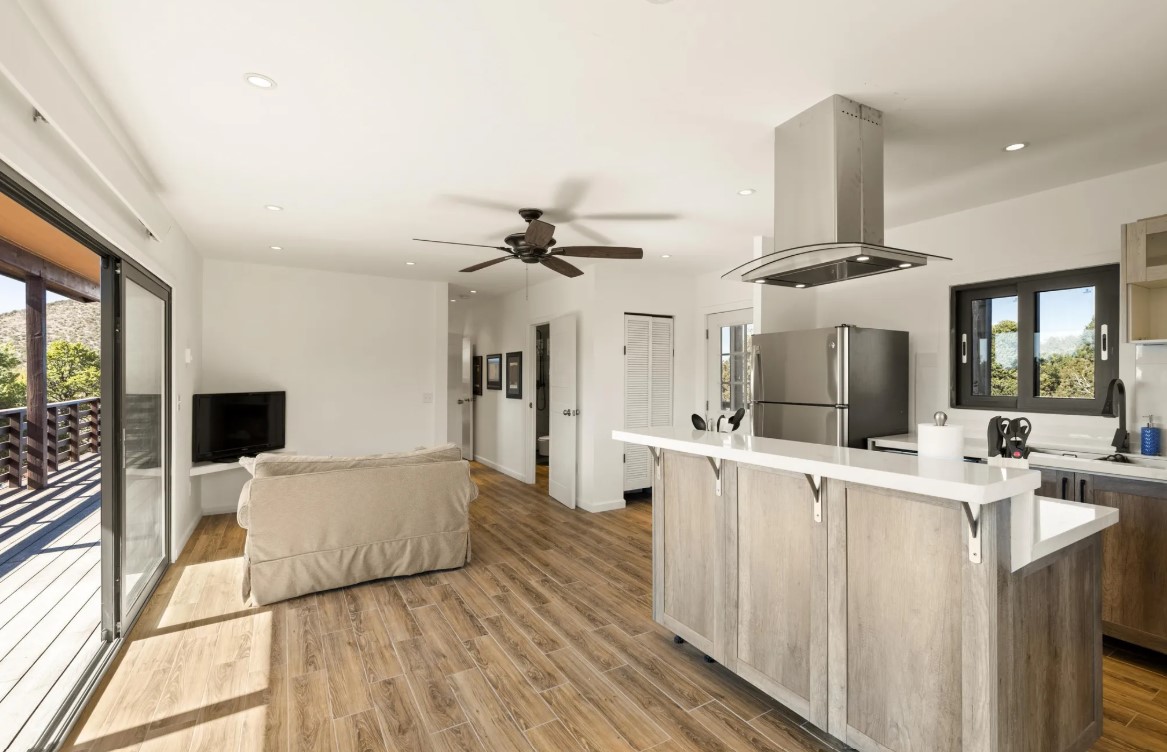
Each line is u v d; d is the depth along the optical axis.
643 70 1.96
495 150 2.66
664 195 3.31
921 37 1.76
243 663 2.52
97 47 1.78
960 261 3.60
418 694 2.28
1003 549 1.50
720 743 1.98
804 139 2.27
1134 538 2.53
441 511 3.68
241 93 2.11
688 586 2.55
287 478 3.21
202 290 5.08
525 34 1.74
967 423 3.57
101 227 2.30
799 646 2.02
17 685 2.30
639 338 5.73
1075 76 1.99
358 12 1.62
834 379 3.50
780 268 2.41
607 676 2.42
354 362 5.84
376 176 2.99
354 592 3.34
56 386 6.46
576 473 5.53
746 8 1.61
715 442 2.40
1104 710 2.18
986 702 1.49
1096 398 3.09
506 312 7.36
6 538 4.18
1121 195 2.92
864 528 1.81
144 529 3.21
